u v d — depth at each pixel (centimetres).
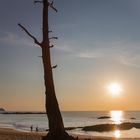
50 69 1858
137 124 10512
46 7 1881
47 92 1844
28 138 3647
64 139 1791
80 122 15988
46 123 15300
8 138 3559
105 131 9262
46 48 1859
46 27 1872
